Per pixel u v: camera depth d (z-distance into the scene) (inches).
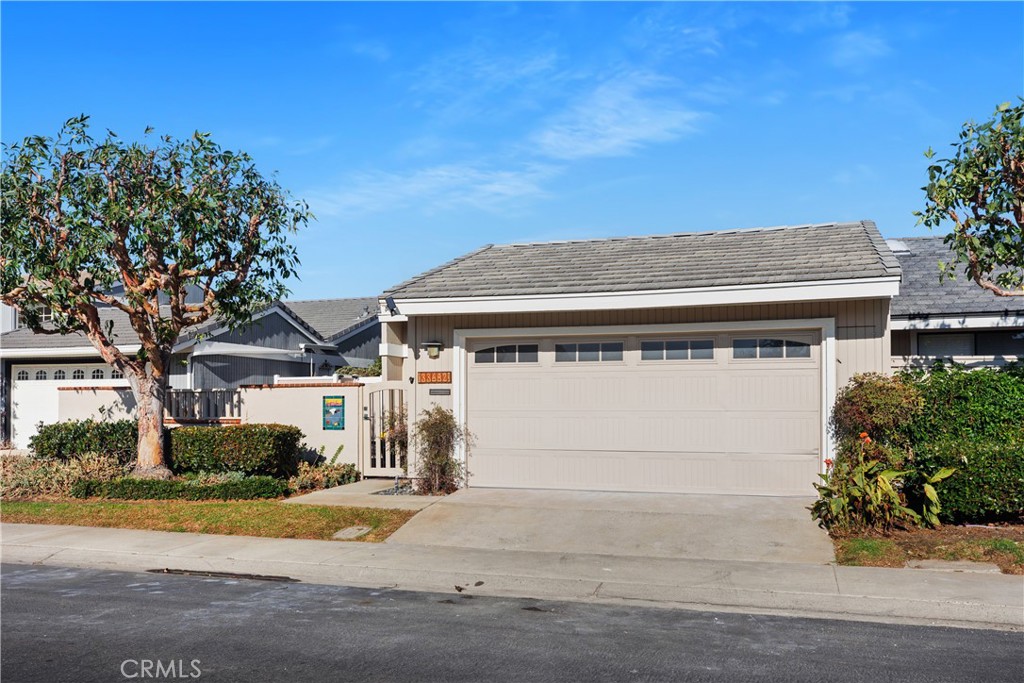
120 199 539.8
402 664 250.1
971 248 453.4
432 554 391.9
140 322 573.0
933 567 350.9
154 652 261.4
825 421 477.7
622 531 420.8
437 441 531.2
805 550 382.6
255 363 949.8
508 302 511.8
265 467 584.4
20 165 527.5
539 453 531.8
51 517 487.5
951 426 465.4
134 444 639.1
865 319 474.6
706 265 515.5
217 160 565.6
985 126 445.7
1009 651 262.8
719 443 500.4
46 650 263.3
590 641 273.7
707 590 330.3
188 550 410.3
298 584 358.9
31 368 895.7
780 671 243.3
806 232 574.6
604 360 522.6
